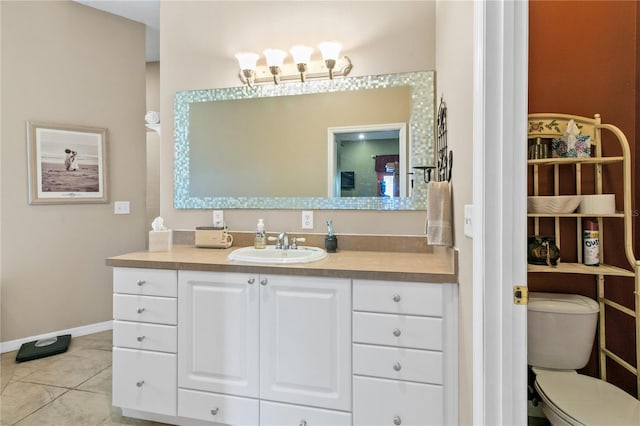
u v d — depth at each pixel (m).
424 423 1.51
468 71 1.25
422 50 2.09
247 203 2.35
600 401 1.38
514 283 1.05
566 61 1.76
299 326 1.64
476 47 1.09
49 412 1.92
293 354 1.65
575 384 1.50
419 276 1.50
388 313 1.54
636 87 1.70
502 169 1.05
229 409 1.72
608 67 1.73
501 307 1.05
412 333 1.52
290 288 1.65
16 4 2.69
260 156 2.34
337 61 2.19
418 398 1.51
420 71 2.09
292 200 2.28
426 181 2.08
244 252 2.01
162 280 1.80
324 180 2.24
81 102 3.00
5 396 2.07
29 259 2.78
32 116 2.77
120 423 1.84
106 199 3.12
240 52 2.37
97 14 3.07
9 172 2.69
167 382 1.79
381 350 1.55
